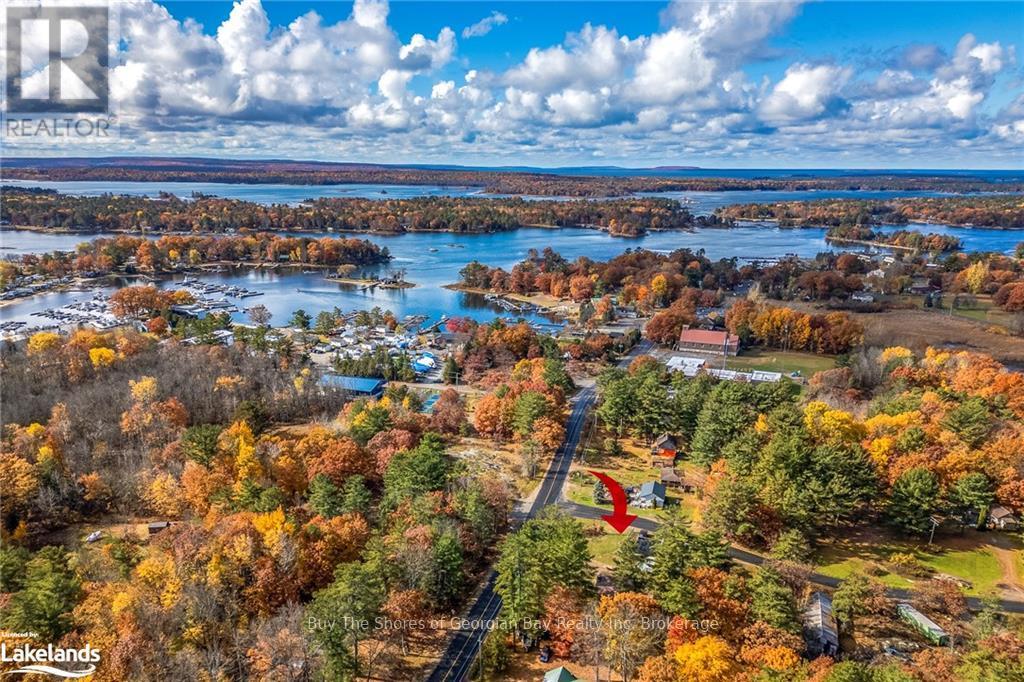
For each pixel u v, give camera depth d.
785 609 85.12
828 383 187.25
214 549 91.31
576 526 96.69
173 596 84.88
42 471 118.75
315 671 76.69
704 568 90.25
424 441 129.75
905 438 125.31
